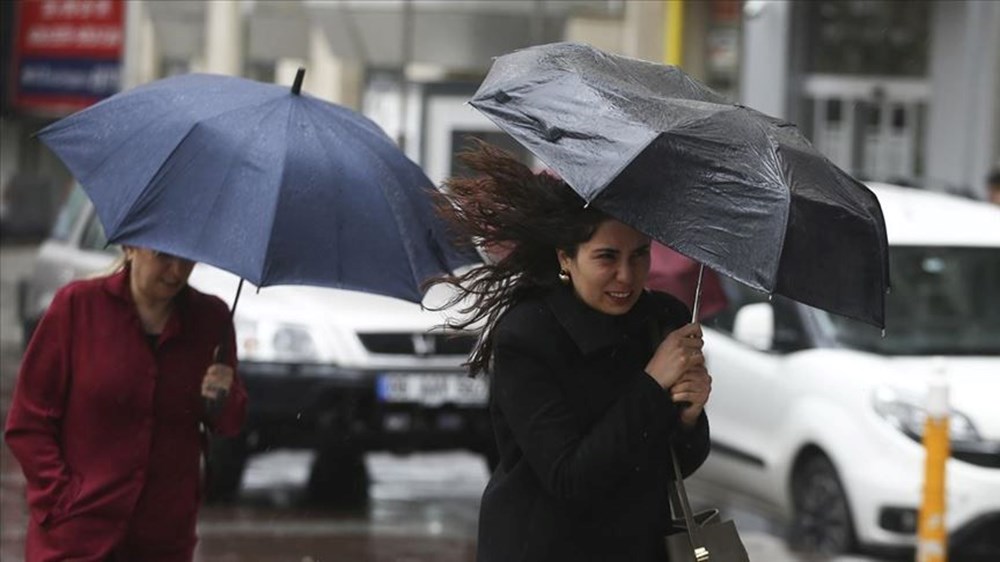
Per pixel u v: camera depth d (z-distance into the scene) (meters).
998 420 24.36
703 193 9.70
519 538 10.36
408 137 63.81
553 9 62.38
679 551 10.41
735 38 60.34
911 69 61.31
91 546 13.67
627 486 10.33
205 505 30.52
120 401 13.79
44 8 63.44
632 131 9.86
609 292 10.34
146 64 63.25
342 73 64.00
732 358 28.78
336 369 29.84
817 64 60.94
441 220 12.97
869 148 61.47
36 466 13.70
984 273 28.34
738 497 29.16
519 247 10.77
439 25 63.44
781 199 9.69
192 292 14.34
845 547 25.45
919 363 26.25
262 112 13.41
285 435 30.00
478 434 30.59
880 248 10.09
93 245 36.03
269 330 29.98
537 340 10.33
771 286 9.53
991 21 59.62
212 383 14.09
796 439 26.62
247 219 12.82
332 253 13.03
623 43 61.28
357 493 32.44
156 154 13.06
